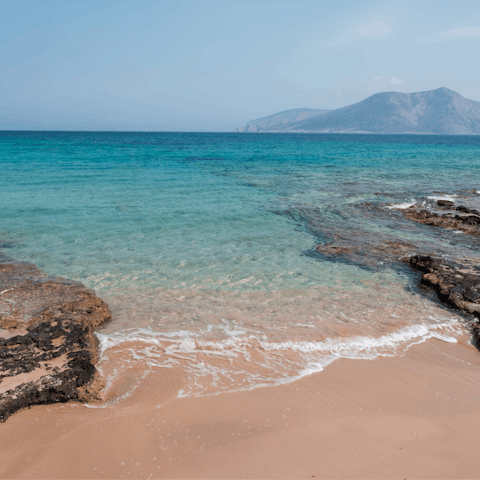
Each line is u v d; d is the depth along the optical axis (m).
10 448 3.94
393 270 9.71
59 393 4.72
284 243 11.71
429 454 4.07
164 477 3.66
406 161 40.91
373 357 6.04
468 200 19.80
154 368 5.50
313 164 35.84
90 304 7.20
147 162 33.66
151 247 11.02
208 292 8.21
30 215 13.89
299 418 4.57
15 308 6.94
